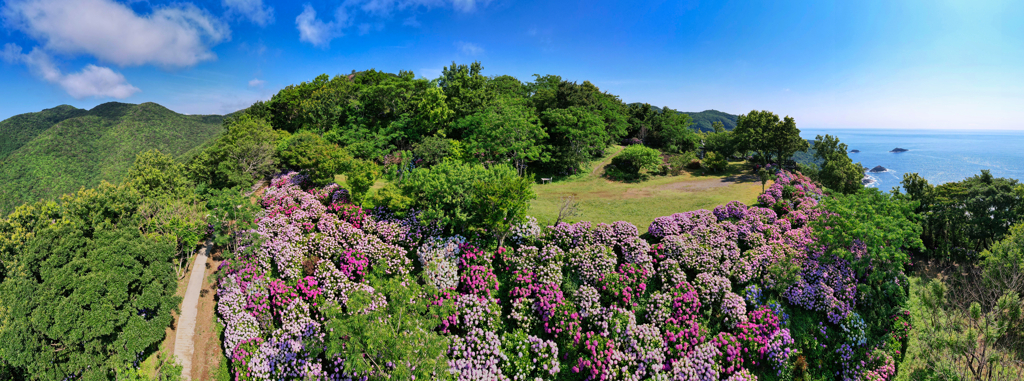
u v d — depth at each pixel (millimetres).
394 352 12805
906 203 22203
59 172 84938
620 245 22484
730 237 23562
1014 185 26562
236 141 36812
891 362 18328
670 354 17453
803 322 19359
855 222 19531
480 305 18938
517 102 51375
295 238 23562
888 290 20922
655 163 42594
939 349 17641
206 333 19938
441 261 20844
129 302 18188
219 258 24359
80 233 20453
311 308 19891
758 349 17531
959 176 97688
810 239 22828
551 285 19594
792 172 40781
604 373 16484
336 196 29016
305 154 31891
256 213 26062
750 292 19781
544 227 24188
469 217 22172
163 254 19734
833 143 41875
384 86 46625
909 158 143125
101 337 17391
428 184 23406
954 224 27953
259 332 19281
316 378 16797
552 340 18562
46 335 16516
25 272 18438
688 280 21109
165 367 16719
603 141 47062
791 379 17469
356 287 19875
